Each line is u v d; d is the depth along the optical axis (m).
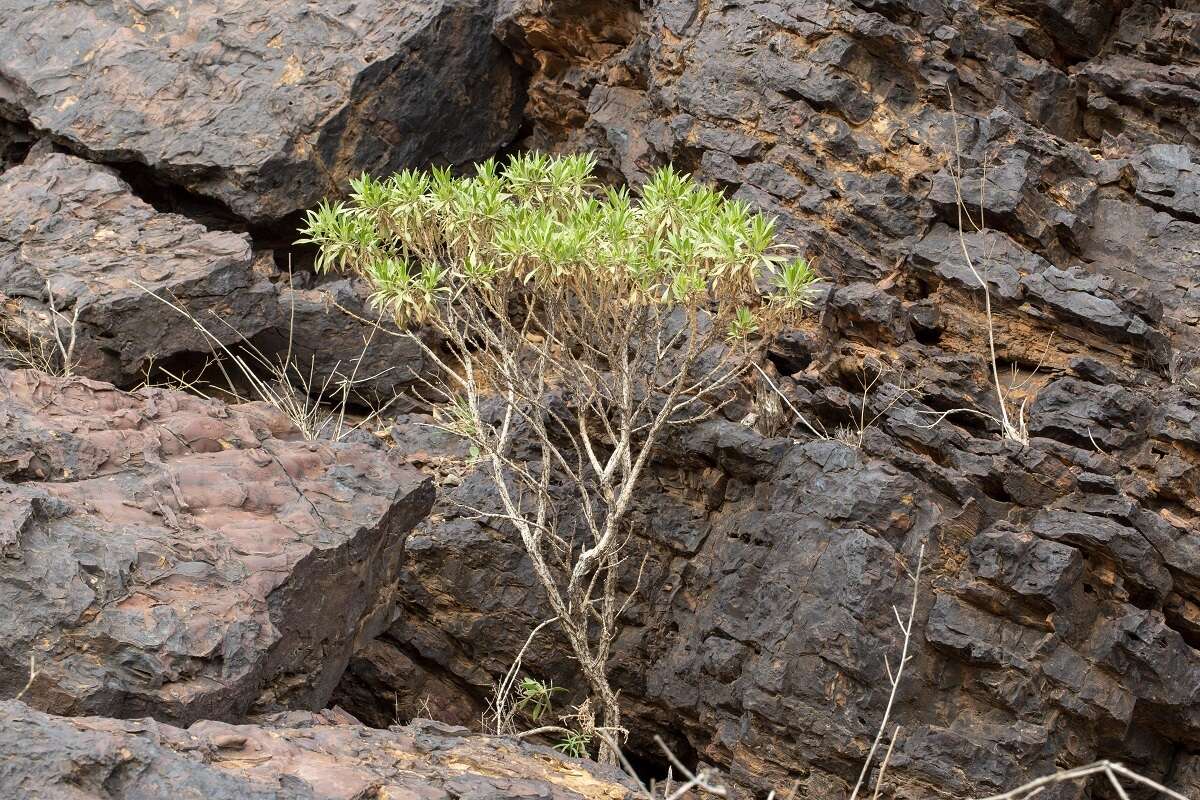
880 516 4.96
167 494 4.36
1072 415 5.62
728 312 5.23
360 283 7.34
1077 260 6.58
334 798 3.17
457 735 4.03
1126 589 4.88
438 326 5.48
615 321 5.37
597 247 5.10
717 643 5.25
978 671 4.80
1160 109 7.32
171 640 3.80
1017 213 6.43
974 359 6.09
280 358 7.19
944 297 6.39
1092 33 7.63
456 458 6.56
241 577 4.09
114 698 3.70
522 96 8.76
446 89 8.34
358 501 4.72
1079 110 7.55
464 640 5.74
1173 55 7.49
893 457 5.21
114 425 4.64
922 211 6.60
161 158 7.72
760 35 7.12
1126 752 4.88
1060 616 4.76
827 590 4.89
